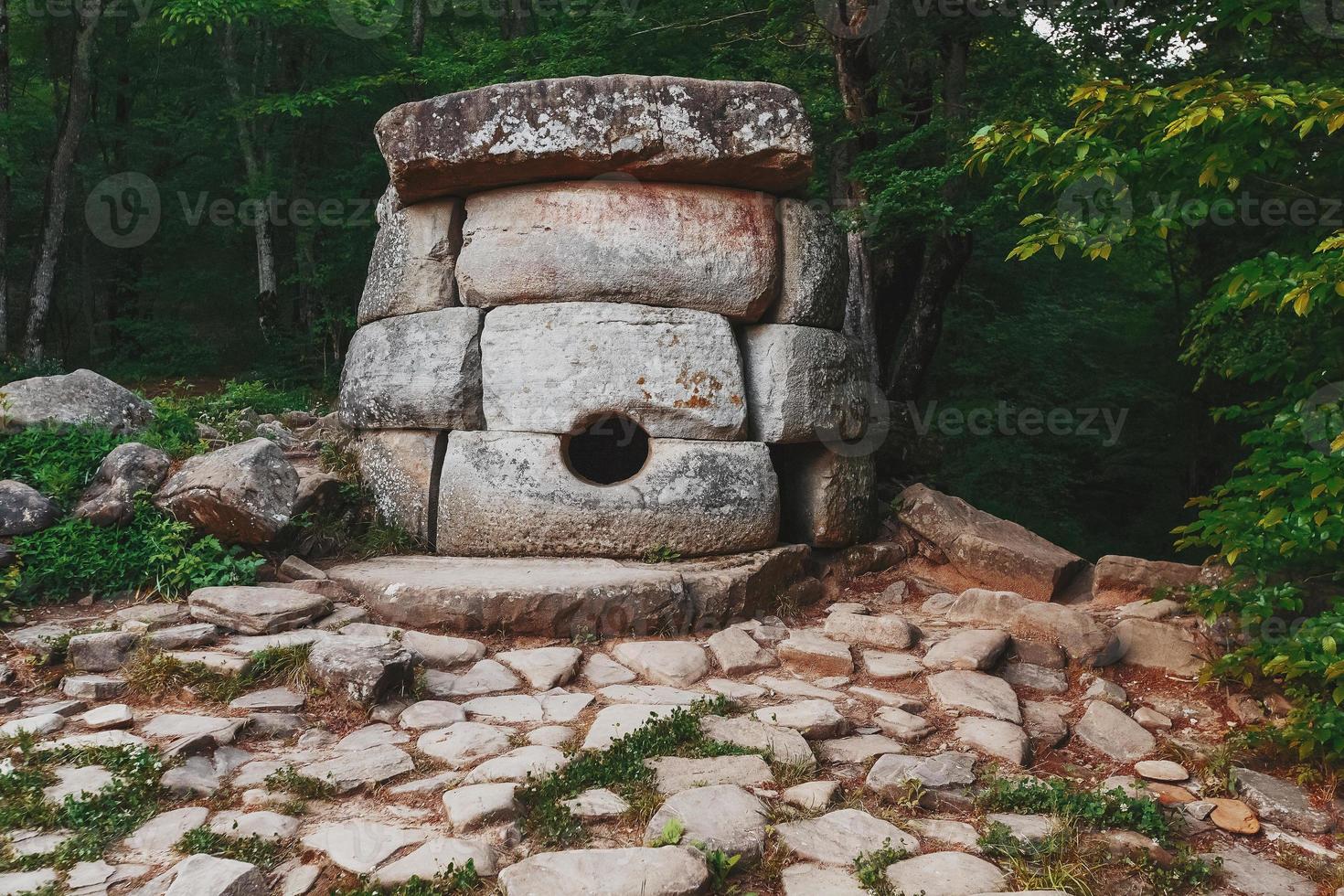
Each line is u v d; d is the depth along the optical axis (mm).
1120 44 8930
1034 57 9508
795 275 6836
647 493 6273
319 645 4656
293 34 17000
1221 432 11969
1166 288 13102
